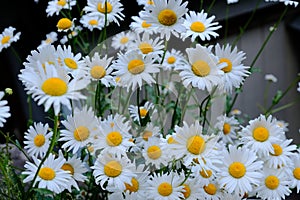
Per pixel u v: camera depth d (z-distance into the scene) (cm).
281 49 183
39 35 145
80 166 92
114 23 110
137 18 94
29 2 142
